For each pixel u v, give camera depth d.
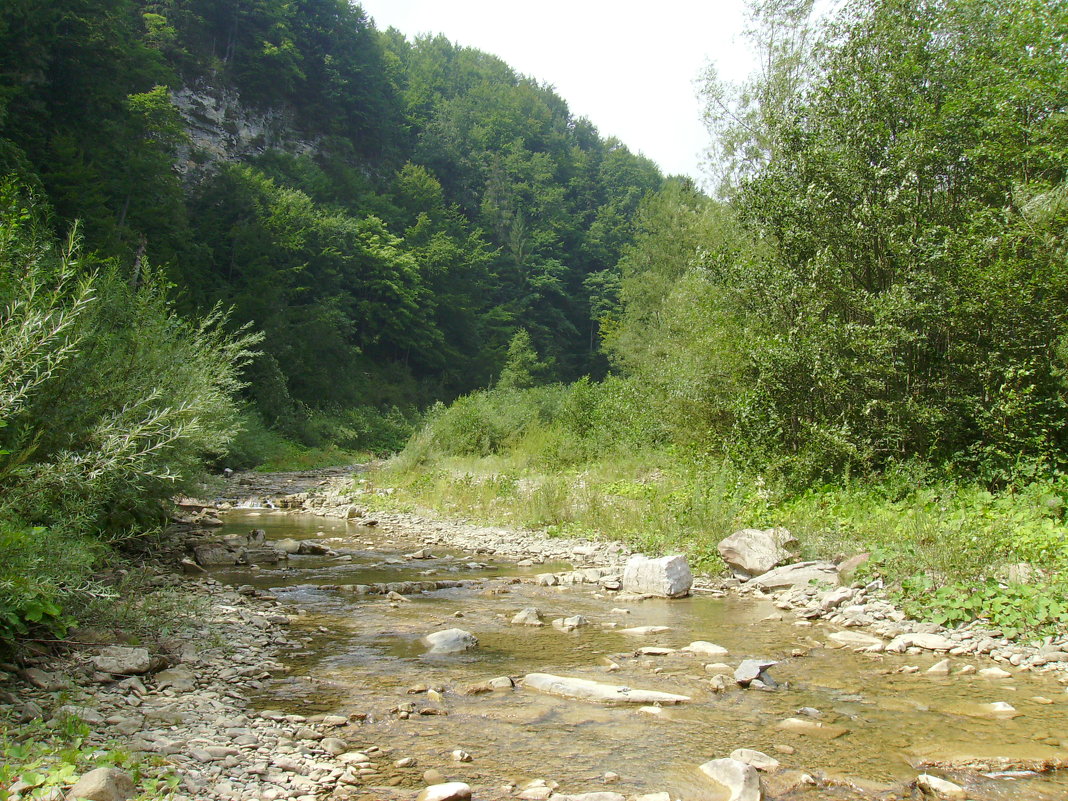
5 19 28.83
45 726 3.72
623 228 89.44
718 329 14.21
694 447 14.96
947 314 11.45
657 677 5.27
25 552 4.33
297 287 48.19
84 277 6.33
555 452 21.00
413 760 3.81
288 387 41.84
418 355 60.97
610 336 39.66
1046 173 11.68
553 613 7.26
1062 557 7.36
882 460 12.01
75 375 6.14
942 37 13.25
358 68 73.69
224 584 8.10
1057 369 10.80
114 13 35.19
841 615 7.01
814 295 12.66
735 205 15.04
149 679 4.75
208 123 57.81
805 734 4.26
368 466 27.80
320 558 10.08
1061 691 5.06
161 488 8.18
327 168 67.12
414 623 6.75
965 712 4.64
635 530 11.45
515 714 4.52
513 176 93.31
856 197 12.76
